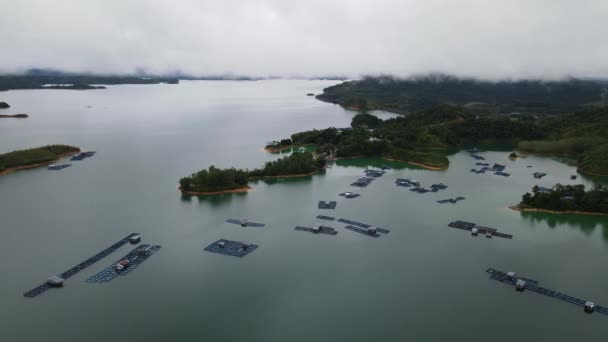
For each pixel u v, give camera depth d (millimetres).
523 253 156375
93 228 176375
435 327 115062
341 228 177750
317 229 172375
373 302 125812
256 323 116500
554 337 111500
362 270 143500
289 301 126188
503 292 131250
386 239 167000
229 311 121750
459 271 143500
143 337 111000
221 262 148750
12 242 162500
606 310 122062
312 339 110312
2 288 131375
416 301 126562
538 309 123000
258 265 146625
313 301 126438
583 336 111938
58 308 122312
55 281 132250
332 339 110312
